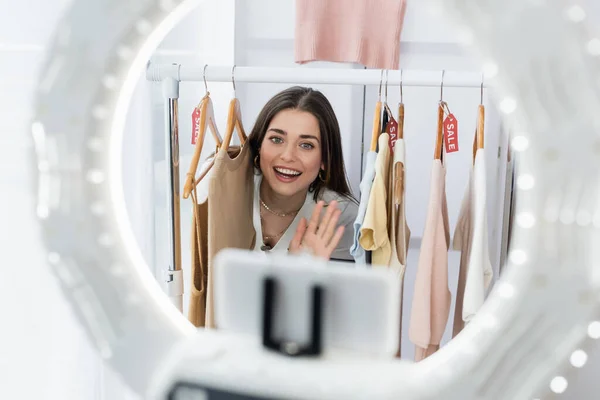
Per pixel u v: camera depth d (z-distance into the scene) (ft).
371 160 2.53
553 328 1.24
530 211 1.24
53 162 1.43
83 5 1.40
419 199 3.63
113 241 1.50
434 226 2.50
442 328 2.61
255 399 1.31
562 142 1.20
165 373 1.38
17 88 2.65
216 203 2.51
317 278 1.31
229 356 1.35
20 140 2.67
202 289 2.69
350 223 3.50
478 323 1.33
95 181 1.47
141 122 3.24
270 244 3.48
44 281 2.79
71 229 1.46
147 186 3.32
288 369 1.31
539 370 1.25
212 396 1.33
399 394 1.29
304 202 3.49
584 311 1.22
